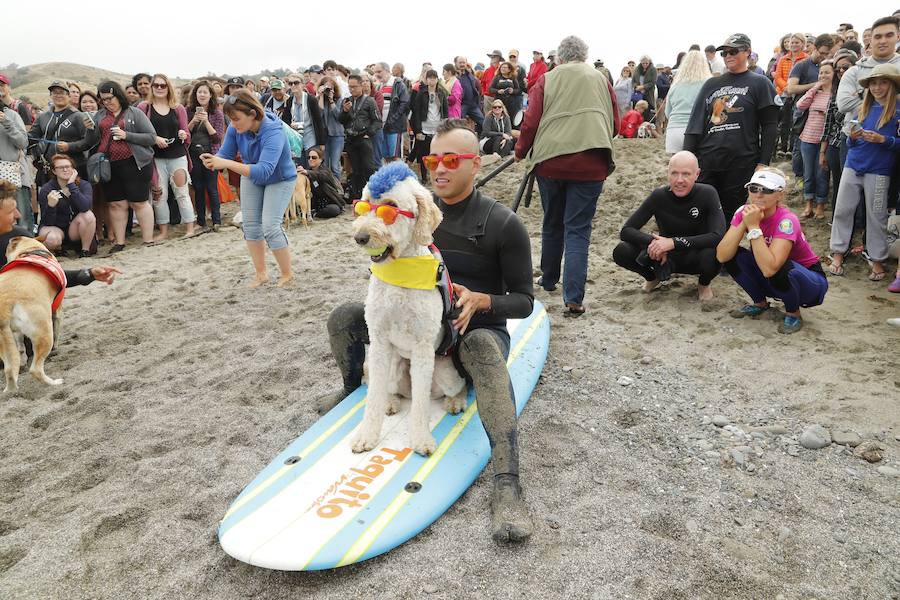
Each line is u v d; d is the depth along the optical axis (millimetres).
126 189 8062
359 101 9398
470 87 11375
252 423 3332
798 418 3260
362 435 2742
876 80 4855
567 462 2885
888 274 5340
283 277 5789
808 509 2570
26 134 7609
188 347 4469
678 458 2951
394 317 2568
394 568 2236
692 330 4441
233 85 9391
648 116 13141
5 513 2656
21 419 3531
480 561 2260
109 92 7680
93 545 2424
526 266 2852
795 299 4211
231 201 11094
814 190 6723
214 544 2391
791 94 7762
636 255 4996
